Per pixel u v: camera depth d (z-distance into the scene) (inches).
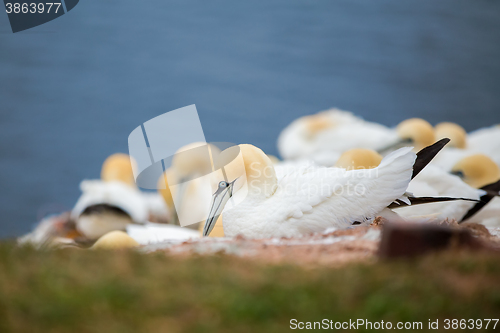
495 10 5162.4
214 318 420.5
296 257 577.9
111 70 3929.6
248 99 3651.6
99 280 470.0
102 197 1461.6
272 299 442.6
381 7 5098.4
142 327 406.9
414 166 840.9
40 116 3324.3
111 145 3046.3
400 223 552.1
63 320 411.2
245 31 4618.6
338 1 5103.3
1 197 2433.6
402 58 4377.5
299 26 4766.2
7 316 412.8
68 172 2743.6
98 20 4500.5
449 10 5009.8
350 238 661.3
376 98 3789.4
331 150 1942.7
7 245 575.2
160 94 3661.4
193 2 5059.1
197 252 611.5
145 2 4992.6
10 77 3740.2
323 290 456.8
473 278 480.1
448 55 4451.3
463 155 1561.3
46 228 1457.9
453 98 3841.0
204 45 4404.5
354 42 4564.5
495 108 3747.5
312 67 4151.1
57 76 3804.1
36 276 474.3
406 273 486.9
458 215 1027.3
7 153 2886.3
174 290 454.3
